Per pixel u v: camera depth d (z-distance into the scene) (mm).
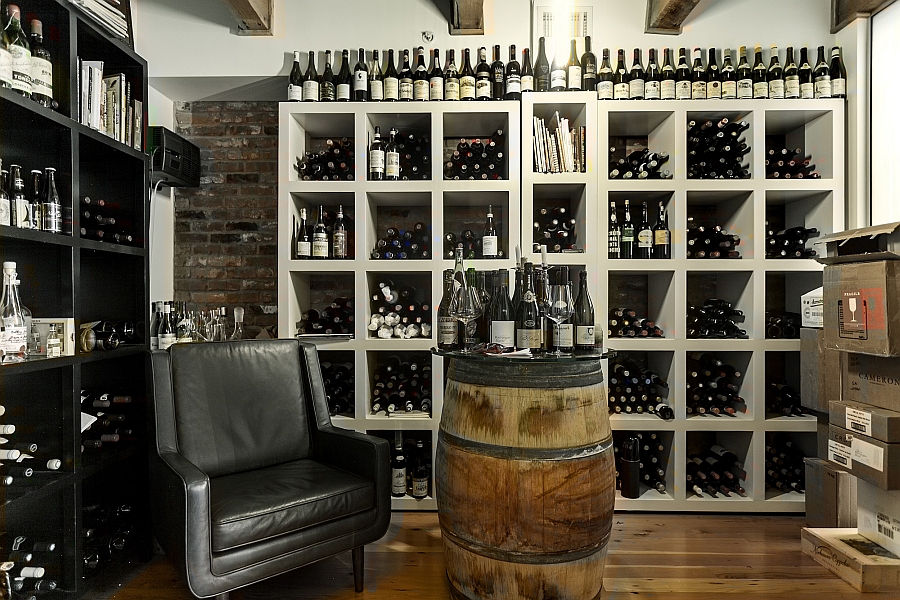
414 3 2834
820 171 2781
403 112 2695
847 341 1979
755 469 2670
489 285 2230
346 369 2979
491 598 1665
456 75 2703
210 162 3137
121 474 2094
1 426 1526
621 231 2814
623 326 2812
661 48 2836
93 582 1926
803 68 2738
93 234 1932
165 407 1841
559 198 3066
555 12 2832
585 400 1687
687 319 3018
